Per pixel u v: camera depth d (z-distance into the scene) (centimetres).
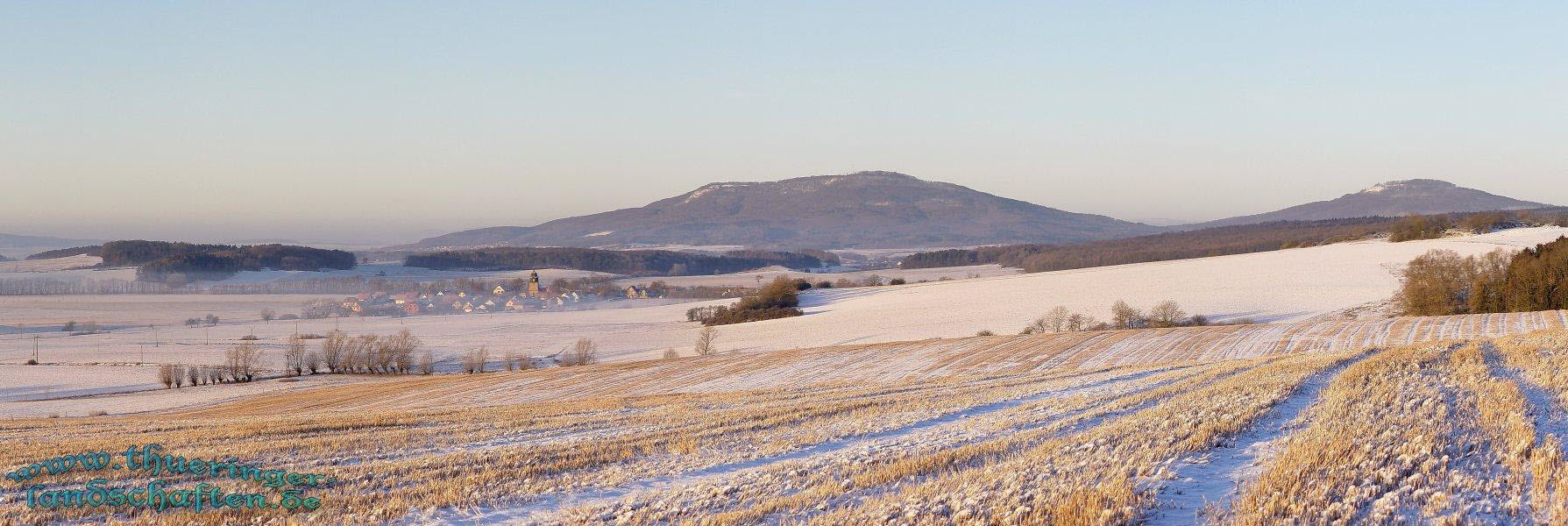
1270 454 1452
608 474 1731
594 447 2002
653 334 11194
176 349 10744
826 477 1549
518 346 10619
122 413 6066
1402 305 8319
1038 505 1164
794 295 13025
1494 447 1343
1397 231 15838
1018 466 1473
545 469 1769
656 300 18562
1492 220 14962
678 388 5328
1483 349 2859
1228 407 1952
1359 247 13225
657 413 2731
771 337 9894
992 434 1970
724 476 1673
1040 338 6544
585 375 6131
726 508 1380
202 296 19550
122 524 1378
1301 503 1103
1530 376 2142
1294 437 1547
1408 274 8338
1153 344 5847
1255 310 8894
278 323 15050
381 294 19825
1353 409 1764
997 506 1185
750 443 2067
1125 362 5206
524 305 17975
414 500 1512
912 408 2567
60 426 3050
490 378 6341
